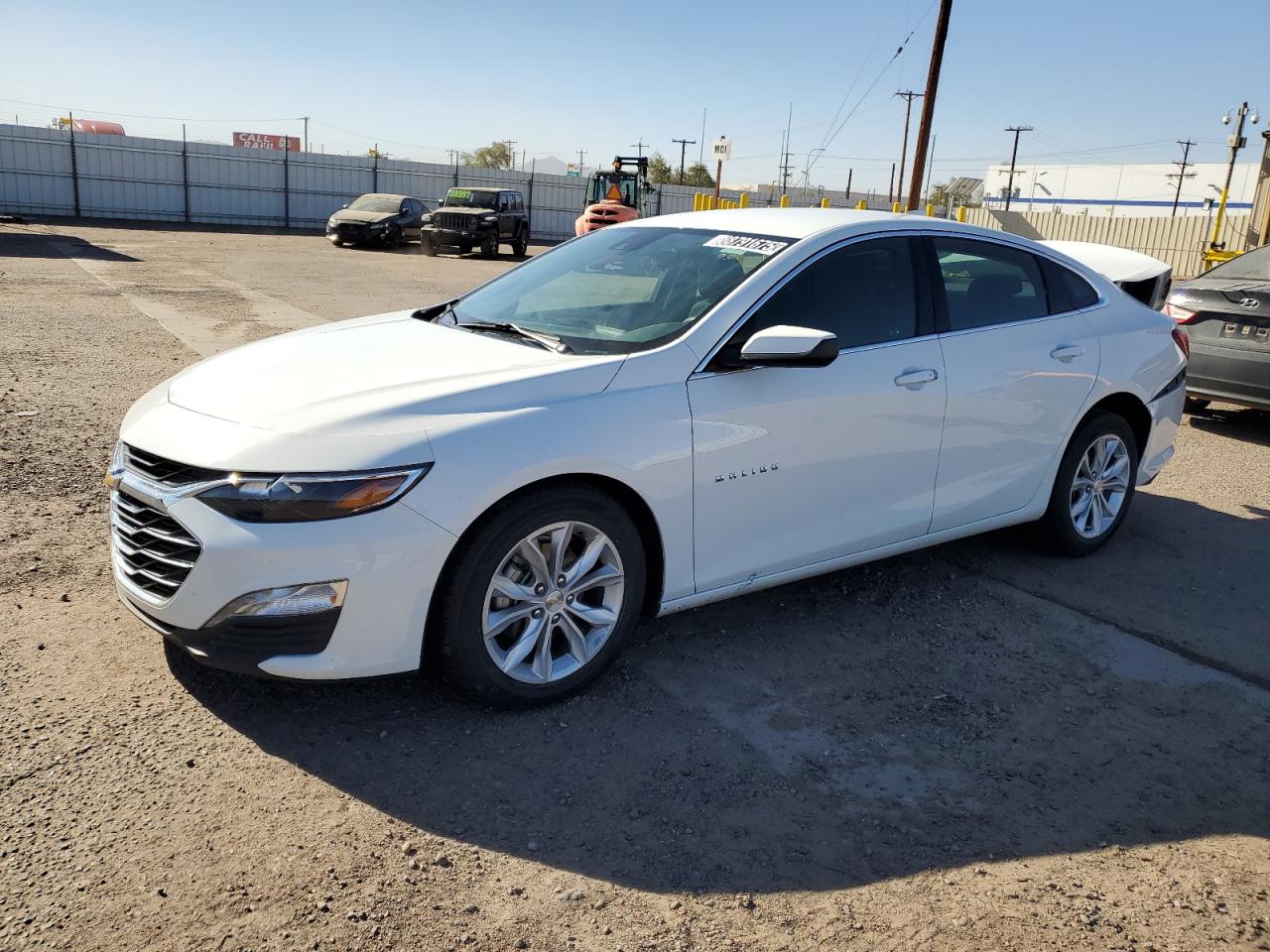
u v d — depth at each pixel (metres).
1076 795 2.98
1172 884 2.60
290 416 2.97
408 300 14.20
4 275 14.73
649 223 4.49
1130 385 4.82
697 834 2.70
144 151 35.88
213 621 2.82
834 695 3.50
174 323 10.80
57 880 2.37
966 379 4.13
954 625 4.12
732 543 3.57
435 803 2.76
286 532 2.77
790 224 4.03
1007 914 2.45
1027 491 4.56
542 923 2.34
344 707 3.21
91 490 5.10
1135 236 28.48
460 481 2.91
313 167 39.22
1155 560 4.98
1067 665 3.82
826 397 3.67
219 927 2.25
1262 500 6.11
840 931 2.37
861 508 3.92
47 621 3.63
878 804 2.88
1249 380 7.52
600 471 3.15
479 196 28.44
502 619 3.12
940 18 22.02
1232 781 3.10
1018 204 90.06
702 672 3.61
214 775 2.81
